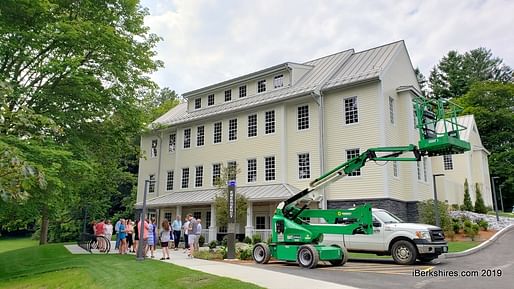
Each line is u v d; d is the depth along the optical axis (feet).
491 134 178.91
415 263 47.42
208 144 104.99
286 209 49.88
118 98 66.28
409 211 78.33
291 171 86.63
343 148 80.18
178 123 112.37
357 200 76.07
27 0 48.32
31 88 54.29
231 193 56.59
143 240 52.75
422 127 38.91
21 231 216.13
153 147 123.65
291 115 89.35
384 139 75.25
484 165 140.97
